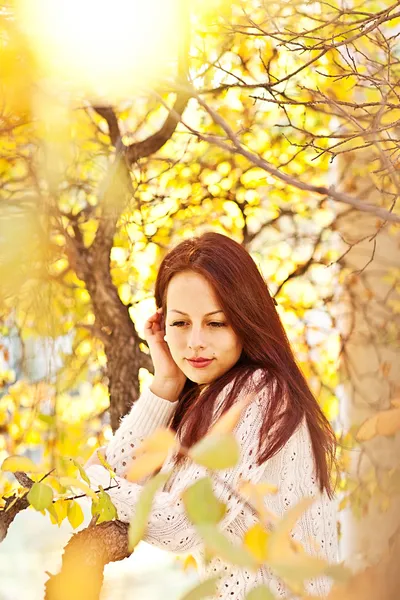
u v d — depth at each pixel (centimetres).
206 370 177
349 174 305
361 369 289
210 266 175
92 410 341
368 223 294
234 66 308
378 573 68
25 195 250
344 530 269
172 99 297
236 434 160
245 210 345
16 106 203
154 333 204
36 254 239
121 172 279
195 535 151
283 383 169
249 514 156
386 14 184
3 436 330
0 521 133
